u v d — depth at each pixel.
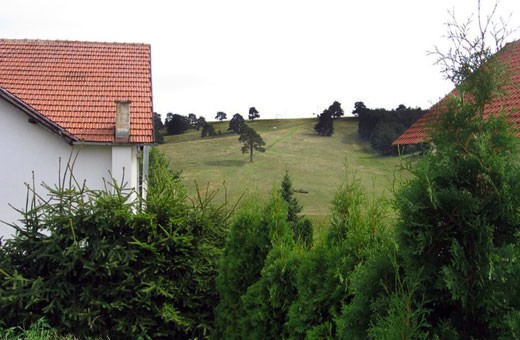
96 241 6.64
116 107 12.89
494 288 3.02
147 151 15.60
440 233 3.22
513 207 3.10
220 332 6.21
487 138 3.23
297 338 4.50
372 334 3.27
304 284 4.62
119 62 16.28
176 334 6.92
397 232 3.34
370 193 4.90
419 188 3.30
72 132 12.98
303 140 74.81
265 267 5.23
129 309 6.69
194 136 80.19
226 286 5.94
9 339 6.04
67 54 16.34
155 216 6.95
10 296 6.21
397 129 66.25
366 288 3.55
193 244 7.07
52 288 6.44
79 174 12.83
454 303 3.23
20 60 15.72
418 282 3.18
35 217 6.77
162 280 6.76
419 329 3.17
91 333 6.52
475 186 3.28
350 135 77.56
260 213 5.93
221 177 51.22
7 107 12.52
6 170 12.55
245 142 66.75
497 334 3.05
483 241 3.08
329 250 4.61
